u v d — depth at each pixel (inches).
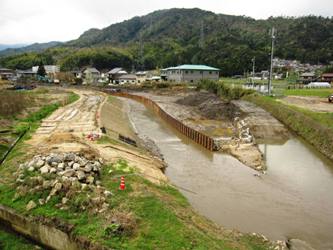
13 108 1536.7
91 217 573.9
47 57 6904.5
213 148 1309.1
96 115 1590.8
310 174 1048.2
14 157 868.0
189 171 1063.6
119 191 677.3
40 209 600.4
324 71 3973.9
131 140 1217.4
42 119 1494.8
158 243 510.0
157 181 818.2
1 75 4837.6
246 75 4392.2
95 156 825.5
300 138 1496.1
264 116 1771.7
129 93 3582.7
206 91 3006.9
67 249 552.1
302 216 759.7
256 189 918.4
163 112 2107.5
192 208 714.8
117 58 6117.1
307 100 2033.7
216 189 912.3
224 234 613.0
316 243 644.7
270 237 660.1
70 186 637.9
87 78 4909.0
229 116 1913.1
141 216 581.0
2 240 593.6
